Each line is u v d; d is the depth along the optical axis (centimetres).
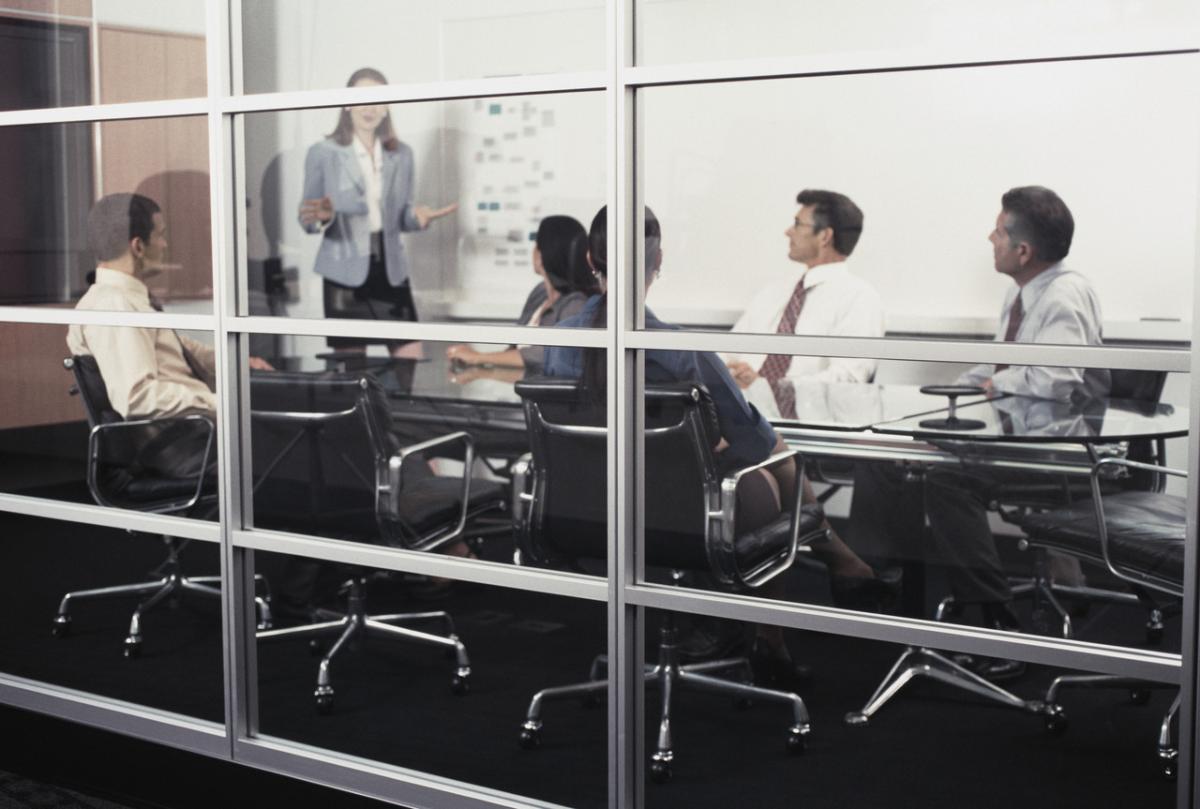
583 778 292
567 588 286
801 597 267
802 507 265
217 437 334
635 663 282
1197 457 225
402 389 307
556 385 287
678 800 281
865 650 263
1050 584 245
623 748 281
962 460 251
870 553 260
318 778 321
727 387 269
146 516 348
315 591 323
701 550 274
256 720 333
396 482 309
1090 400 240
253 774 331
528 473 293
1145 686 241
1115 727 244
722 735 277
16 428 376
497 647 300
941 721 258
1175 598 234
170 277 342
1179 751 231
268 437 326
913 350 247
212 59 322
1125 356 230
